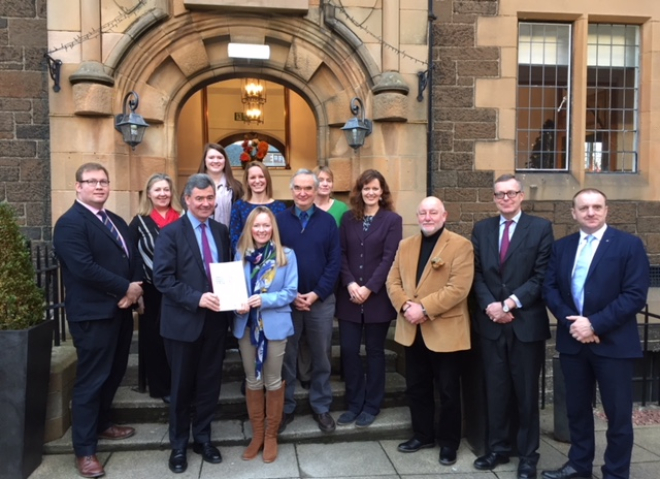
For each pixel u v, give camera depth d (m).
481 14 4.79
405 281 3.11
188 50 4.48
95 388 2.96
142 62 4.39
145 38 4.35
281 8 4.39
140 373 3.63
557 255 2.85
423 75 4.59
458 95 4.78
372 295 3.32
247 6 4.36
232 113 8.83
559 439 3.49
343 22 4.53
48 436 3.20
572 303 2.77
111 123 4.29
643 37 5.11
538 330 2.89
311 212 3.28
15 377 2.82
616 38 5.20
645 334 4.29
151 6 4.30
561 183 4.96
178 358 2.93
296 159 8.93
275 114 8.91
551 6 4.88
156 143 4.56
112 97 4.27
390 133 4.59
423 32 4.63
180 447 2.98
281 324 3.00
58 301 3.86
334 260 3.25
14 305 2.88
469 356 3.29
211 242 3.03
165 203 3.41
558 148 5.17
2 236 2.89
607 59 5.20
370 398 3.41
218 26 4.46
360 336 3.42
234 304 2.85
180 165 8.53
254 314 2.98
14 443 2.82
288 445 3.29
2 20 4.25
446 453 3.09
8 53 4.26
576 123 5.02
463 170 4.80
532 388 2.92
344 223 3.48
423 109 4.64
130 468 3.00
